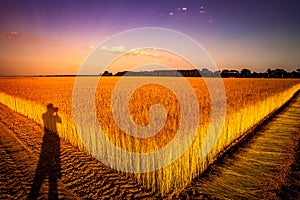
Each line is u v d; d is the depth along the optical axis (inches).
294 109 727.7
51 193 212.8
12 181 236.7
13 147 348.8
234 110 398.3
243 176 245.1
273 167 265.4
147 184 223.8
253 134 415.5
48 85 1647.4
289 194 207.2
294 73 4224.9
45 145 359.3
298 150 320.2
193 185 229.9
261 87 1252.5
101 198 205.3
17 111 676.7
